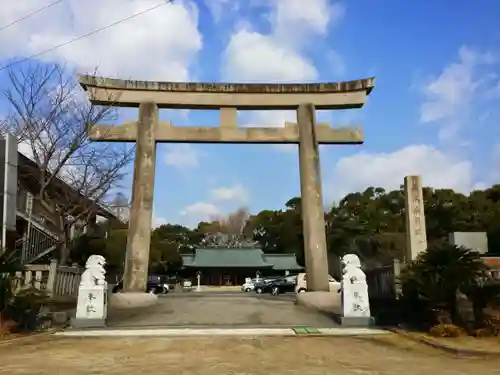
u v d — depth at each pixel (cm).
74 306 1859
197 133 2298
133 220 2175
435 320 1370
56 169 2420
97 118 2427
